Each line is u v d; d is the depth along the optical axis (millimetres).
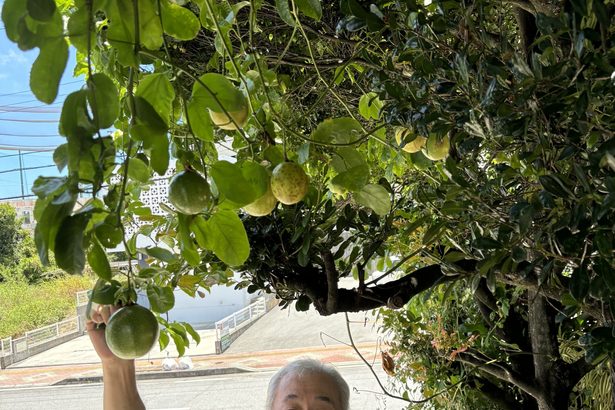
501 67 776
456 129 1015
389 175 1472
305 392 1679
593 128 759
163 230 1526
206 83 780
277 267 1407
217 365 9180
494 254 863
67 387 8859
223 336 10438
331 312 1342
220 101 784
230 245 763
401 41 975
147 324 693
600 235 667
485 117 804
